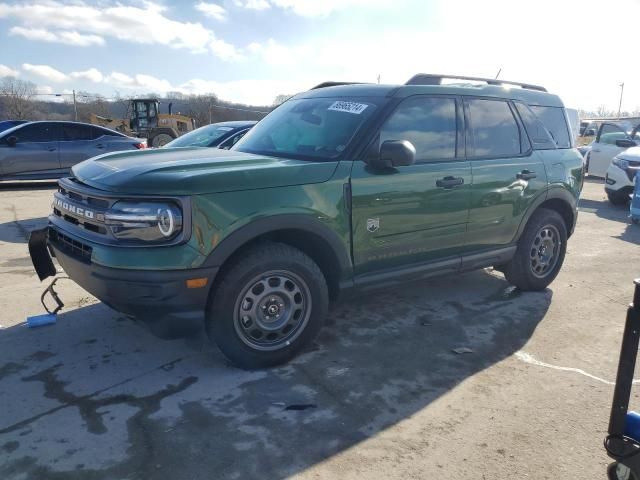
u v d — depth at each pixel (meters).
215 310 3.34
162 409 3.08
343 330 4.27
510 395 3.34
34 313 4.45
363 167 3.79
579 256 6.84
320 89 4.79
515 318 4.61
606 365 3.78
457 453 2.76
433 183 4.13
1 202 10.31
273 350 3.56
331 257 3.74
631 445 2.13
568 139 5.51
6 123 16.89
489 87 4.86
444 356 3.85
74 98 31.70
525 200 4.88
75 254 3.42
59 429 2.88
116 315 4.42
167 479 2.51
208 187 3.18
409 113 4.15
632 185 10.37
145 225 3.09
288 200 3.42
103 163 3.72
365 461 2.68
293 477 2.55
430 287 5.38
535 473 2.63
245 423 2.96
